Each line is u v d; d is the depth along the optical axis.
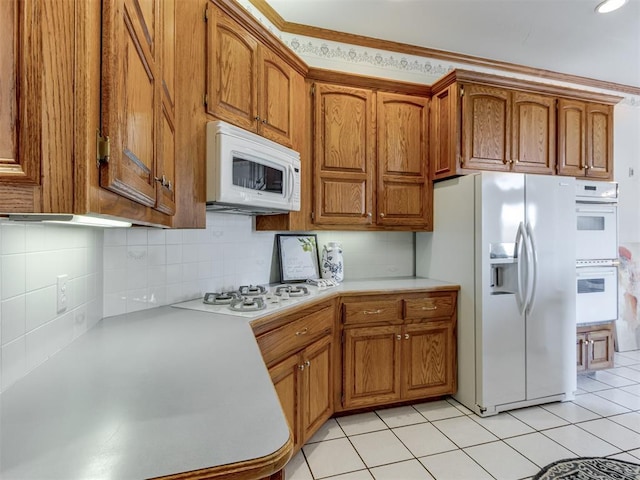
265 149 1.87
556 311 2.49
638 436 2.07
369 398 2.36
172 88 1.28
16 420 0.68
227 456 0.57
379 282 2.70
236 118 1.79
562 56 3.08
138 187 0.78
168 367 0.96
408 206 2.73
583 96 2.92
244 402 0.76
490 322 2.34
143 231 1.68
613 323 3.09
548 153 2.81
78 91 0.56
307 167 2.43
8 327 0.83
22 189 0.53
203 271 2.05
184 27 1.50
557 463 1.82
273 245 2.66
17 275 0.88
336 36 2.75
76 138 0.56
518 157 2.71
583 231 2.96
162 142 1.06
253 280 2.46
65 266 1.14
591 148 2.98
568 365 2.52
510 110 2.68
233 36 1.77
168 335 1.27
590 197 2.93
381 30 2.70
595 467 1.78
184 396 0.78
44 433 0.63
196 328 1.37
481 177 2.35
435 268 2.81
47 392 0.80
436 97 2.72
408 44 2.90
